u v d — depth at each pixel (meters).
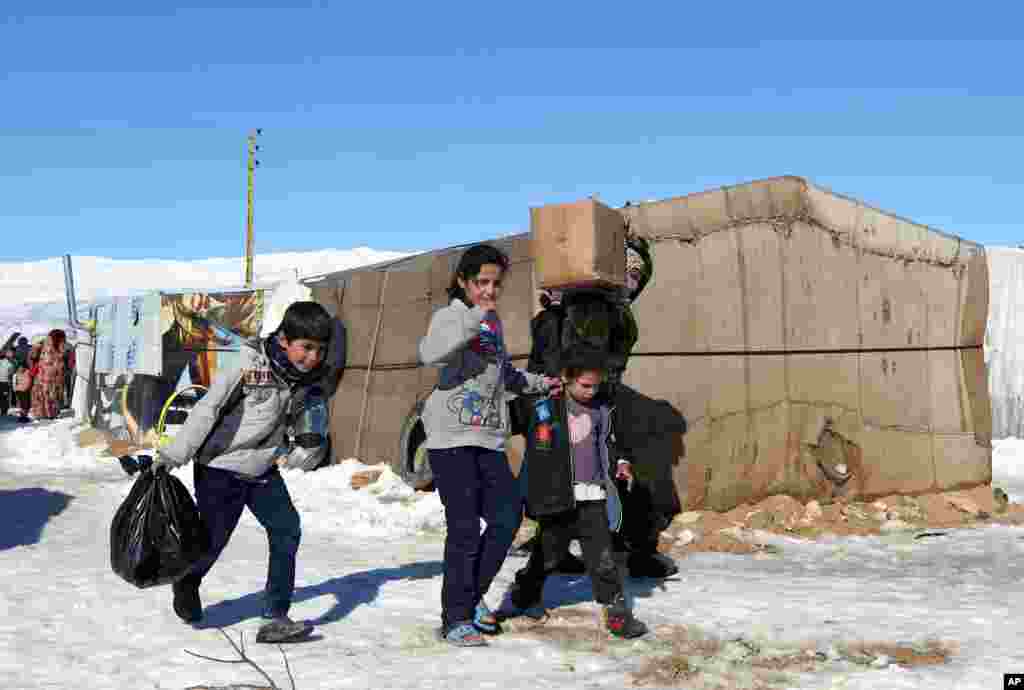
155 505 4.39
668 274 8.34
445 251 10.66
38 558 6.75
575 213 5.71
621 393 8.06
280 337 4.55
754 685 4.02
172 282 56.53
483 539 4.81
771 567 6.78
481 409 4.72
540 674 4.16
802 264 8.77
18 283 51.62
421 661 4.35
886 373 9.44
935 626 5.00
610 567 4.77
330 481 10.91
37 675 4.13
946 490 9.85
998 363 16.83
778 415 8.62
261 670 4.11
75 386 19.14
